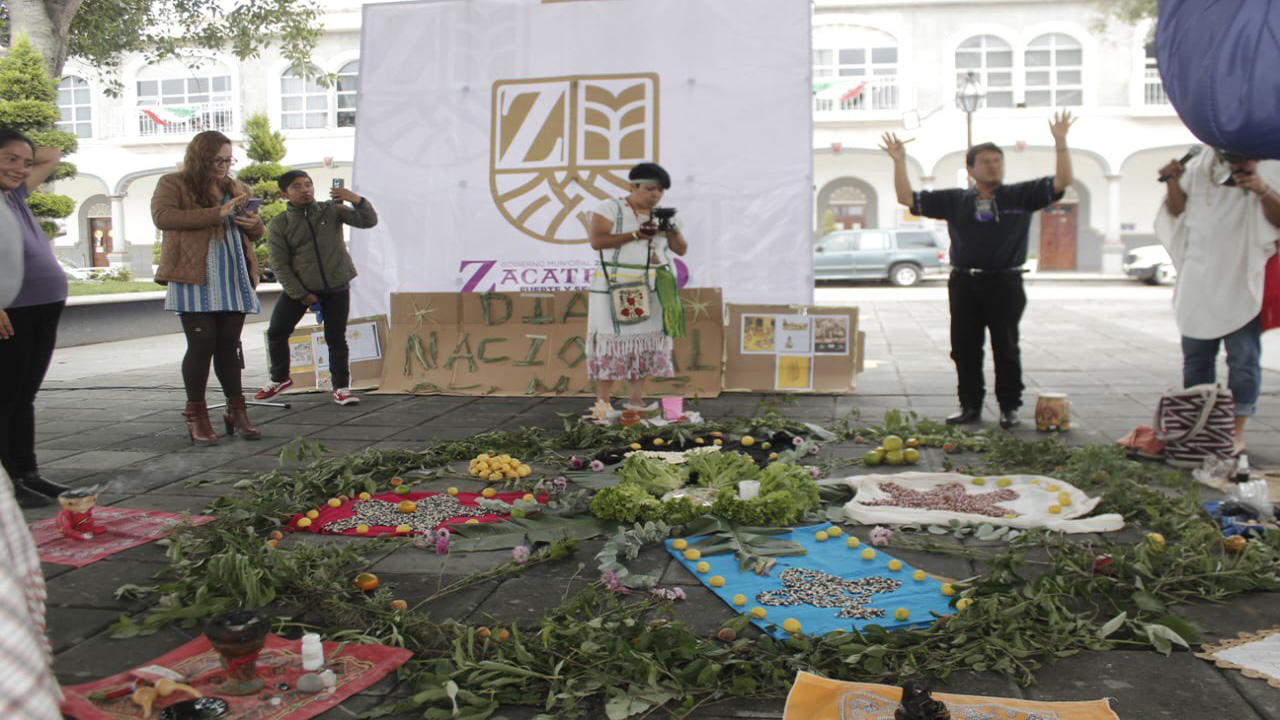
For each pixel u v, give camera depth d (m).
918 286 26.20
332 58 28.98
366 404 7.57
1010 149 29.09
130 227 32.34
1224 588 3.26
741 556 3.66
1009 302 6.16
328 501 4.51
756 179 8.03
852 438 5.95
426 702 2.54
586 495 4.53
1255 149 3.70
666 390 7.82
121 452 5.79
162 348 12.80
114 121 30.38
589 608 3.09
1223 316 5.22
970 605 3.02
